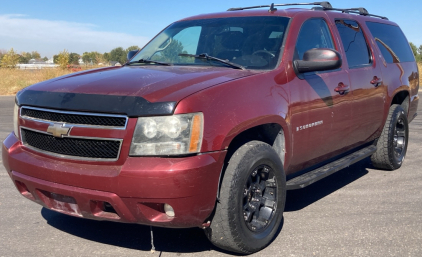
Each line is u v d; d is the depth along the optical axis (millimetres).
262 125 3480
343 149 4664
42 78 25297
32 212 4180
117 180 2803
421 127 9305
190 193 2814
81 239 3566
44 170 3066
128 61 4535
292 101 3666
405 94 6055
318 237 3615
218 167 2951
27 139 3336
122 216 2912
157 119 2832
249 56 3912
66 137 3018
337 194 4836
